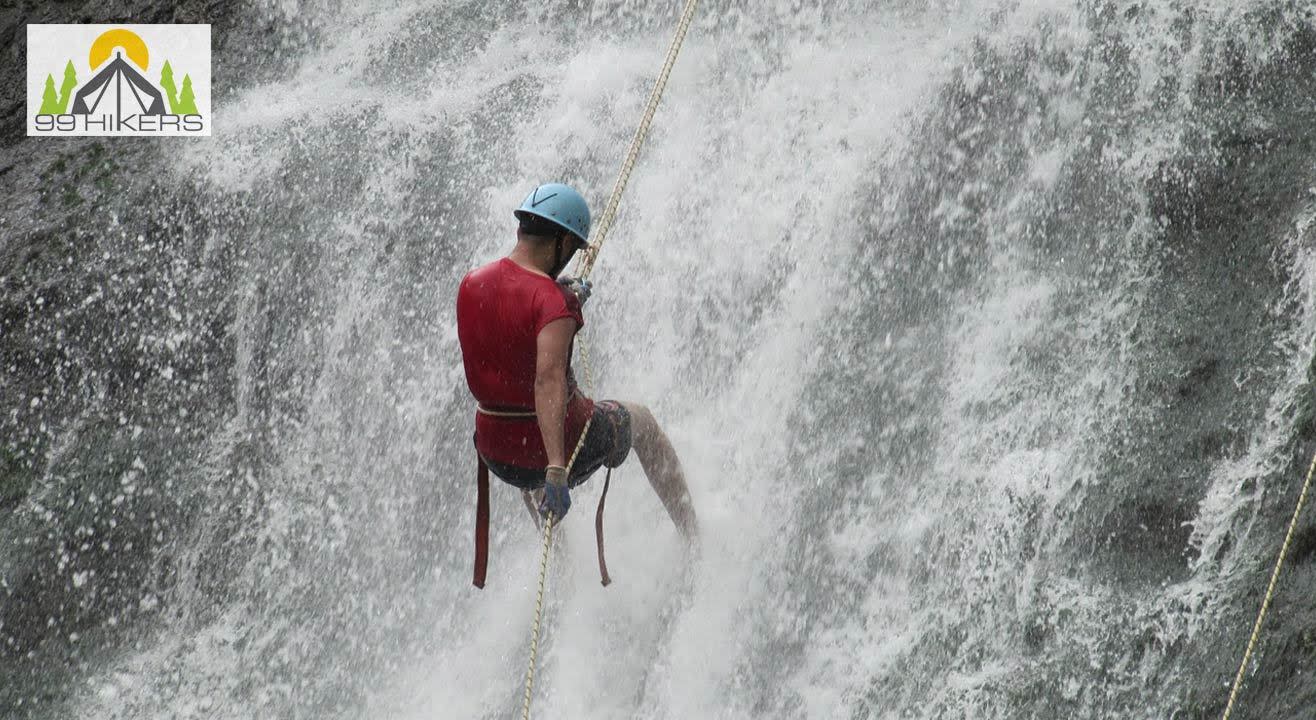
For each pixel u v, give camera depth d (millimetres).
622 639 19703
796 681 18609
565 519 20656
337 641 21984
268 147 28281
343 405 24797
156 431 25188
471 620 21250
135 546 23703
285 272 26391
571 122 26031
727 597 19531
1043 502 18562
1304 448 17250
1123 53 22219
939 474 19656
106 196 28688
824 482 20406
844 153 23375
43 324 26781
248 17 31625
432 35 29609
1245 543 17062
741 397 21938
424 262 25562
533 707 19703
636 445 18578
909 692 17844
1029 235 21406
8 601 23250
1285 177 20078
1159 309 19766
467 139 26750
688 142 24750
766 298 22625
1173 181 20766
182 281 26922
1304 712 15297
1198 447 18172
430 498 23156
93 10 32344
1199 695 16125
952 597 18453
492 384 16438
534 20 28953
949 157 22594
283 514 23672
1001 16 23859
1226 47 21578
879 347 21391
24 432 25469
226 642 22344
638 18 27500
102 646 22703
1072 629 17406
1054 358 20000
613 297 23656
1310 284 18703
